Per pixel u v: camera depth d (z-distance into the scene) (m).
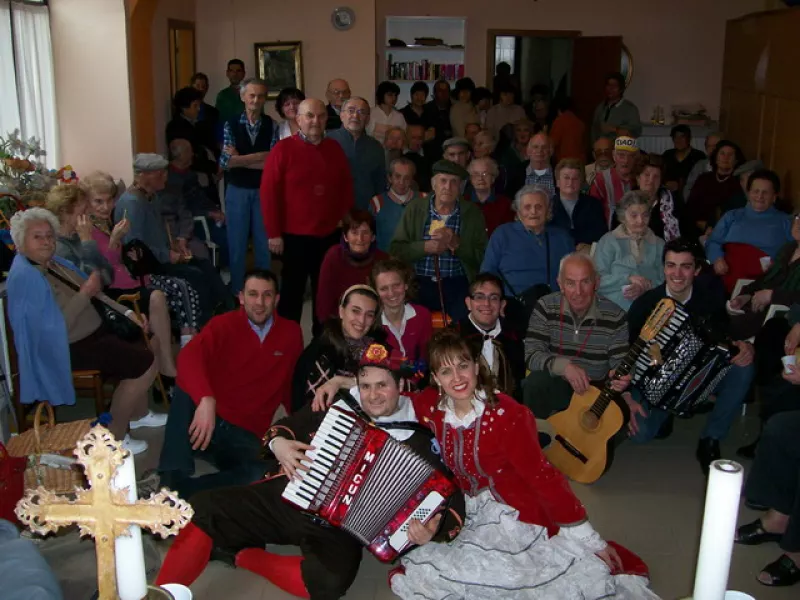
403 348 3.79
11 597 2.13
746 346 3.93
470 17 10.82
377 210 5.58
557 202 5.39
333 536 2.96
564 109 10.81
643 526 3.58
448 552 2.87
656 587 3.14
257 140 6.48
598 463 3.82
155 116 7.46
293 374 3.67
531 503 2.92
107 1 6.04
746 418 4.72
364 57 8.73
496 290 3.83
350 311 3.46
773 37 8.67
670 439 4.47
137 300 4.73
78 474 3.20
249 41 8.73
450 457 2.93
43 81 5.98
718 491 1.67
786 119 8.19
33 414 4.14
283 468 2.87
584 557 2.81
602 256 4.80
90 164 6.29
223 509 3.01
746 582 3.15
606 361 4.03
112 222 5.29
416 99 10.04
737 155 7.18
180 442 3.47
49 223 3.90
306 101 5.37
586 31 10.89
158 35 7.53
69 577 2.82
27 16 5.74
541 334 4.10
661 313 3.80
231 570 3.22
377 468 2.78
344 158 5.61
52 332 3.81
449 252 4.84
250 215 6.58
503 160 8.22
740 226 5.41
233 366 3.60
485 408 2.87
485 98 10.07
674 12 10.80
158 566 3.07
